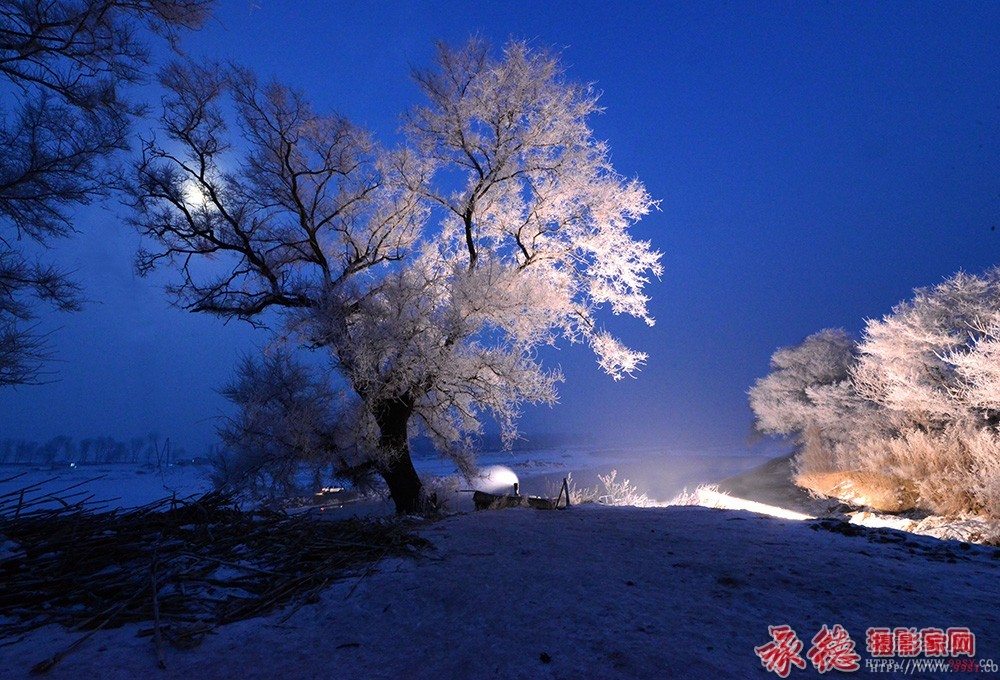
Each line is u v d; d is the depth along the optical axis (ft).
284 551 17.79
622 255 46.06
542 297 39.70
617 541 21.70
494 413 42.50
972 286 52.60
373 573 16.67
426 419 45.80
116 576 14.26
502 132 44.96
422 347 38.06
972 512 36.88
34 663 10.17
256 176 45.52
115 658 10.52
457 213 46.78
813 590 14.40
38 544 15.58
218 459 41.04
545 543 21.43
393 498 42.09
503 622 12.60
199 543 17.57
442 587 15.25
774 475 77.71
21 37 26.86
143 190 41.34
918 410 51.03
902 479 46.65
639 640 11.24
